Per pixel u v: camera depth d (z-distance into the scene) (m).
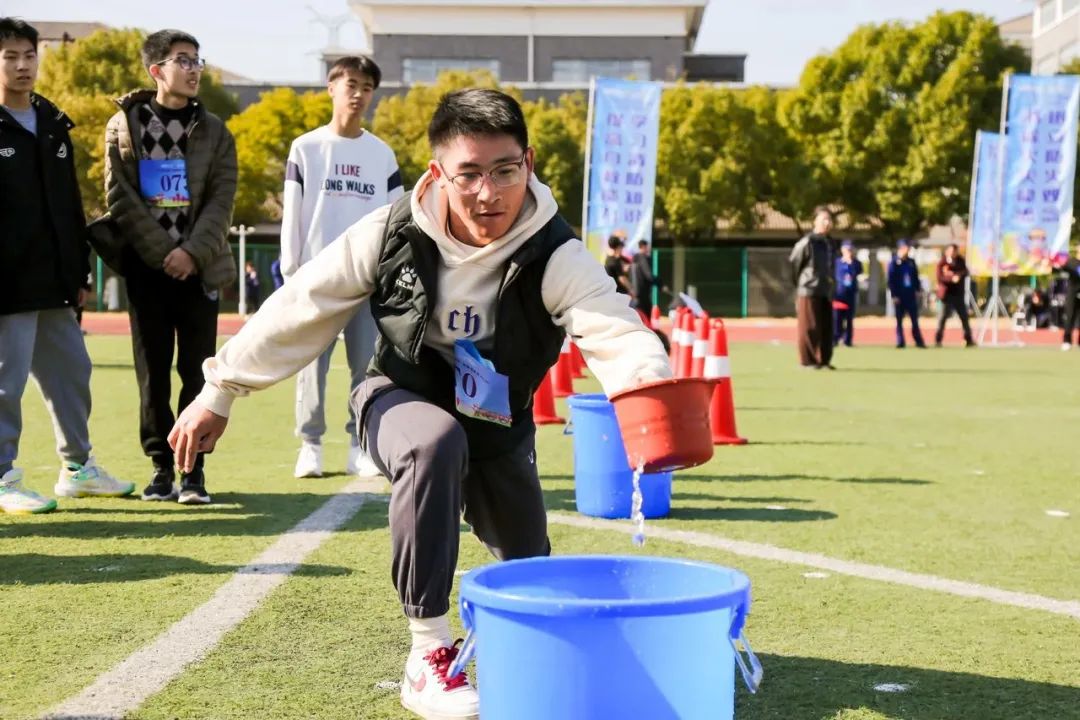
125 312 39.81
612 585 2.79
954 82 41.06
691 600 2.29
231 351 3.20
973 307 39.47
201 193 5.87
